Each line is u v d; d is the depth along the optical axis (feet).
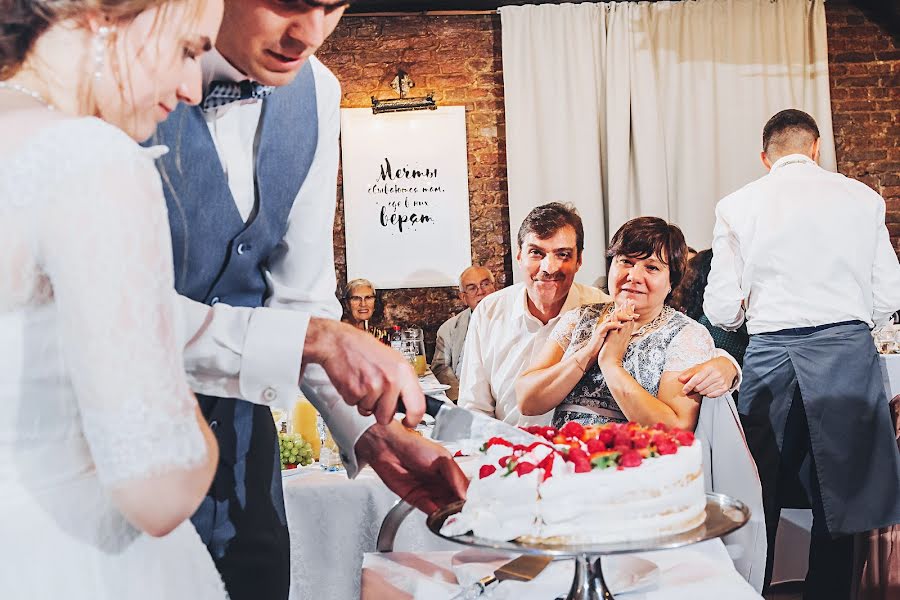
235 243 4.16
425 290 19.51
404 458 4.10
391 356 3.31
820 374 9.72
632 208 19.10
